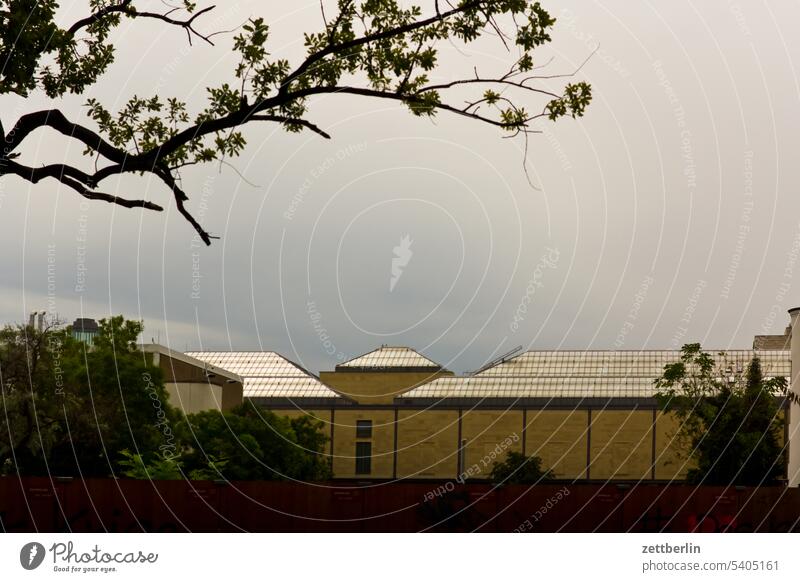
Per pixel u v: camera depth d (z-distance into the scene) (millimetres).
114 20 19469
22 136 17406
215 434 57062
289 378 87500
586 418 78750
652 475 76938
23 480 25062
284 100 17484
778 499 25688
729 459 44719
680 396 46969
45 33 17750
